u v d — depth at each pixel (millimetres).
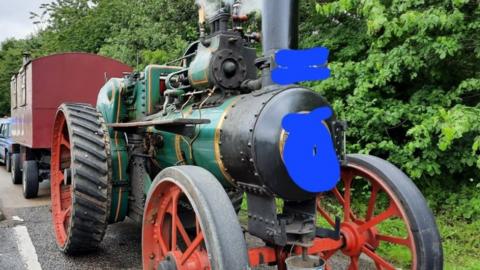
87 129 4039
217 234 2166
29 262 4191
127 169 4223
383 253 4223
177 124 2818
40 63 7199
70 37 14930
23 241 4855
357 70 5602
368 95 5672
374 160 3033
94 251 4500
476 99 5523
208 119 2844
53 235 5113
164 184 2746
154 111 4008
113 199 4176
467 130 4188
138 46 11688
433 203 5266
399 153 5293
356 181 5574
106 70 7762
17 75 9156
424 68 5516
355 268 3084
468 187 5340
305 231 2510
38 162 7648
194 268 2523
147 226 2955
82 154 3883
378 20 4891
